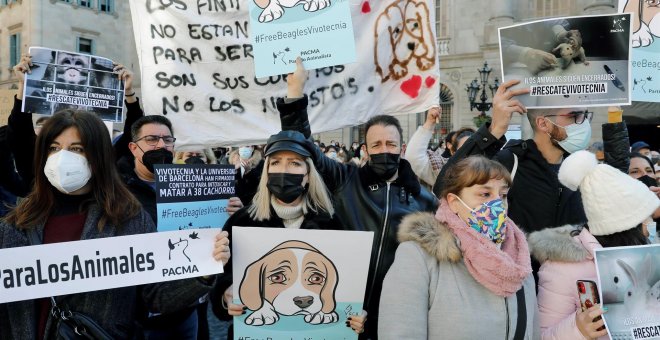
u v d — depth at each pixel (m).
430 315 1.96
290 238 2.37
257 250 2.37
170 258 2.08
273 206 2.59
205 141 3.74
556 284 2.16
